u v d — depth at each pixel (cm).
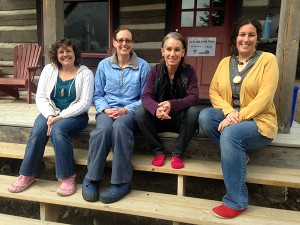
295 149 235
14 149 273
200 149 252
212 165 241
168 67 234
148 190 280
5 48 580
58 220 263
